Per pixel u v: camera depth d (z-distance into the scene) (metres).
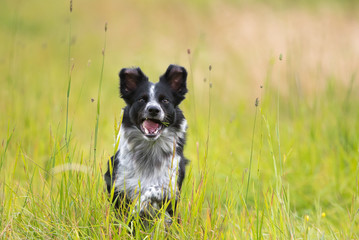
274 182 9.02
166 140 7.04
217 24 24.58
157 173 6.95
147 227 6.88
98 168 7.14
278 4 26.73
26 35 22.27
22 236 6.25
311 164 10.20
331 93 11.66
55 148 7.10
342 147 10.31
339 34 22.56
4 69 14.97
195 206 6.49
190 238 6.28
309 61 17.80
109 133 11.76
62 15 25.73
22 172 8.93
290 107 12.56
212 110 12.91
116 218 6.71
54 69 16.56
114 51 21.12
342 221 8.08
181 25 24.66
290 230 6.45
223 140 11.02
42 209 6.59
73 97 14.05
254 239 6.29
